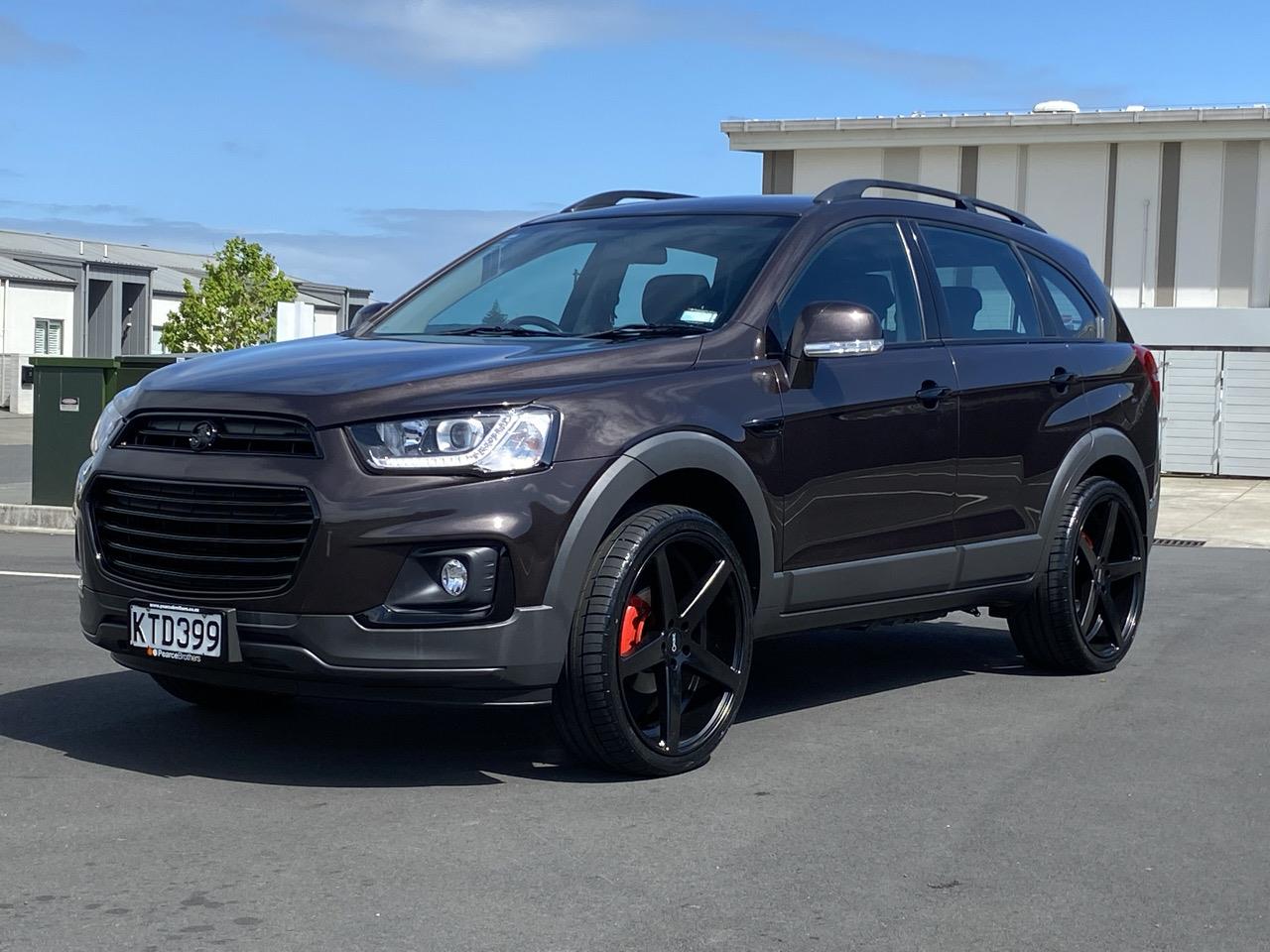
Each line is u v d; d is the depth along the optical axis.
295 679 4.20
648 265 5.30
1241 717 5.47
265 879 3.53
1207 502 19.12
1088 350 6.39
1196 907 3.43
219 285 59.06
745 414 4.76
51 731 5.00
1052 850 3.85
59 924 3.21
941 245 5.88
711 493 4.82
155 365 12.91
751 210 5.51
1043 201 27.38
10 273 55.12
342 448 4.13
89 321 62.53
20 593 8.35
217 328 59.00
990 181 27.64
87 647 6.59
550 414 4.27
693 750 4.57
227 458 4.25
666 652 4.50
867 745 4.96
